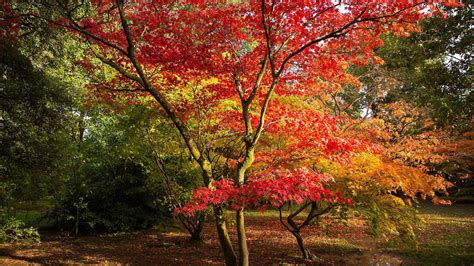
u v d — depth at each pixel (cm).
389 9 545
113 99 845
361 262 827
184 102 834
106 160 1180
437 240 1076
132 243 1025
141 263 809
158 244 1005
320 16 617
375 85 1641
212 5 699
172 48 662
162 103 589
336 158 652
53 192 1134
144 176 1224
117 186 1215
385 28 575
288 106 866
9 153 878
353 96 1839
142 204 1243
